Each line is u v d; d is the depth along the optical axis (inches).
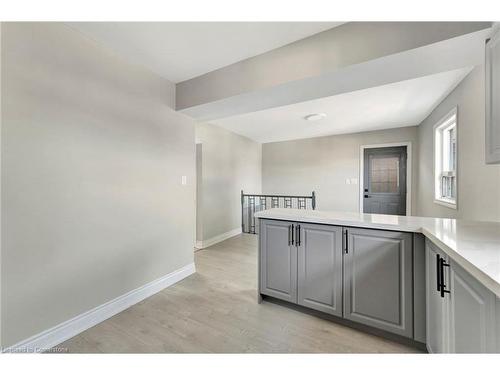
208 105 96.4
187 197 111.5
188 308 82.5
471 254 38.1
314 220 73.4
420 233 59.4
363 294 66.9
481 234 51.0
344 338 66.2
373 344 63.6
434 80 99.0
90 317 71.6
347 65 65.3
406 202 185.2
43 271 61.2
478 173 84.0
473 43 54.9
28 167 58.1
